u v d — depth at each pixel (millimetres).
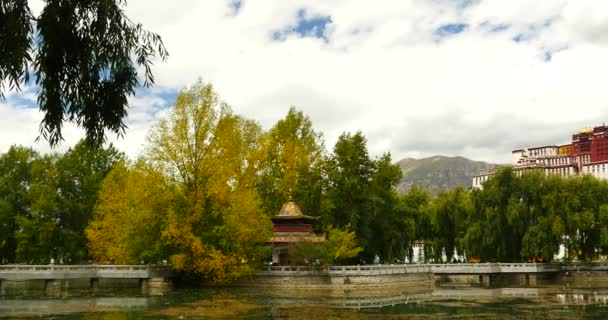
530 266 86250
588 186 89812
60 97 15562
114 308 49031
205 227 66000
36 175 86562
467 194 100250
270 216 76062
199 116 65438
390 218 81500
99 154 93562
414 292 67625
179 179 65688
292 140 81500
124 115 16188
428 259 110375
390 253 81438
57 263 86312
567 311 48875
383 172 78875
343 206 76500
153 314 45188
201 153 65938
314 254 67375
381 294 63844
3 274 62406
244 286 68125
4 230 85188
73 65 15523
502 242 89250
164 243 64562
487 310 49312
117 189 74750
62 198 86688
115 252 68250
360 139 79250
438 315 45781
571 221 85500
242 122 78250
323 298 58250
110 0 15000
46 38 15031
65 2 14984
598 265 90312
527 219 88438
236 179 68562
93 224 73688
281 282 67562
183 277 69750
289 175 77125
